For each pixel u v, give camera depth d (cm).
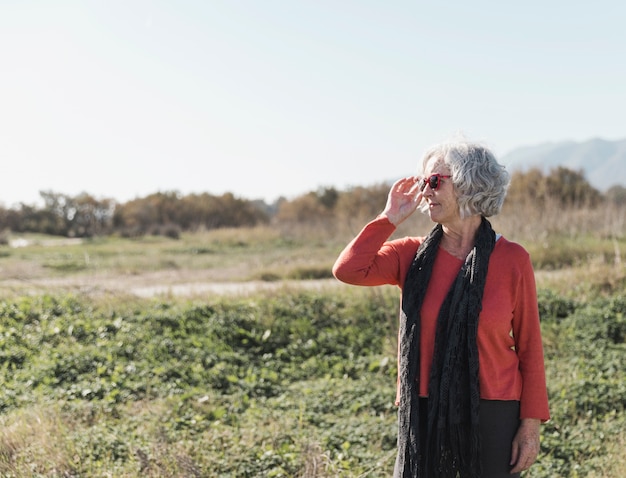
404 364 308
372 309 1102
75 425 640
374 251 327
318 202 3834
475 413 296
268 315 1086
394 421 673
